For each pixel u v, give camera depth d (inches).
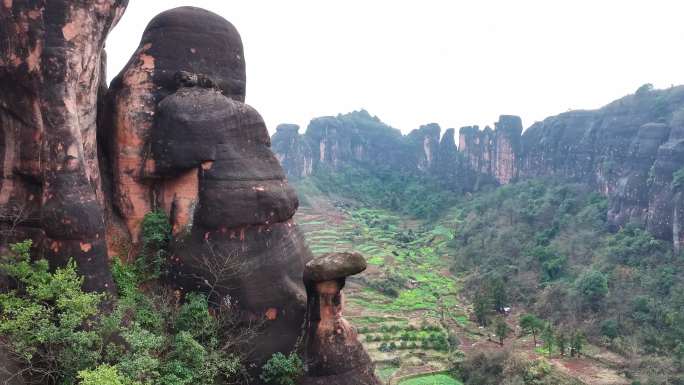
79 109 457.4
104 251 430.0
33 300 397.7
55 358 371.6
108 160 538.3
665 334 1680.6
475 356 1566.2
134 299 469.4
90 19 438.3
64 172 417.4
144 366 373.1
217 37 555.8
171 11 537.6
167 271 494.9
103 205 506.6
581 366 1544.0
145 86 519.5
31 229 438.0
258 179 493.4
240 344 462.0
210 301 468.4
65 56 422.3
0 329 359.3
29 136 430.3
